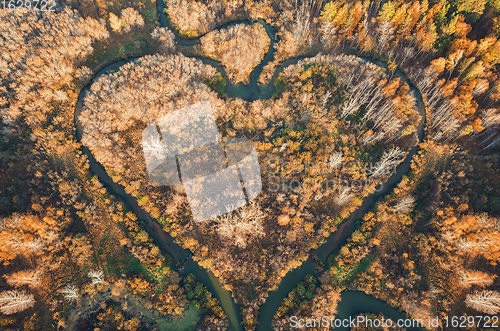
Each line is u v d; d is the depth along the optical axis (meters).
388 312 80.00
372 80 98.88
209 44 108.25
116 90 94.94
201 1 114.25
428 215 86.25
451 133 92.75
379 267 82.44
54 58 95.12
